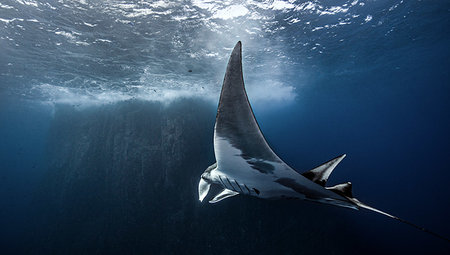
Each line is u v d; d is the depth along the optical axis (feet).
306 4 27.91
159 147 52.16
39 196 52.75
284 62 47.47
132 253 42.32
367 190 117.29
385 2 30.14
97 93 55.21
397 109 136.87
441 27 41.24
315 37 37.47
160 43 33.81
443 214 96.17
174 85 52.24
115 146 53.31
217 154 7.38
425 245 59.31
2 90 59.16
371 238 51.88
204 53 38.37
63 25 28.43
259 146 6.52
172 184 48.42
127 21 27.99
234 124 6.09
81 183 51.34
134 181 49.24
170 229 44.24
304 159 90.68
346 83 75.05
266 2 26.63
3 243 57.26
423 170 184.96
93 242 44.04
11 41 32.19
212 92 58.70
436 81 89.56
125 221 45.70
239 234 43.21
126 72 43.93
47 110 86.38
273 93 75.56
